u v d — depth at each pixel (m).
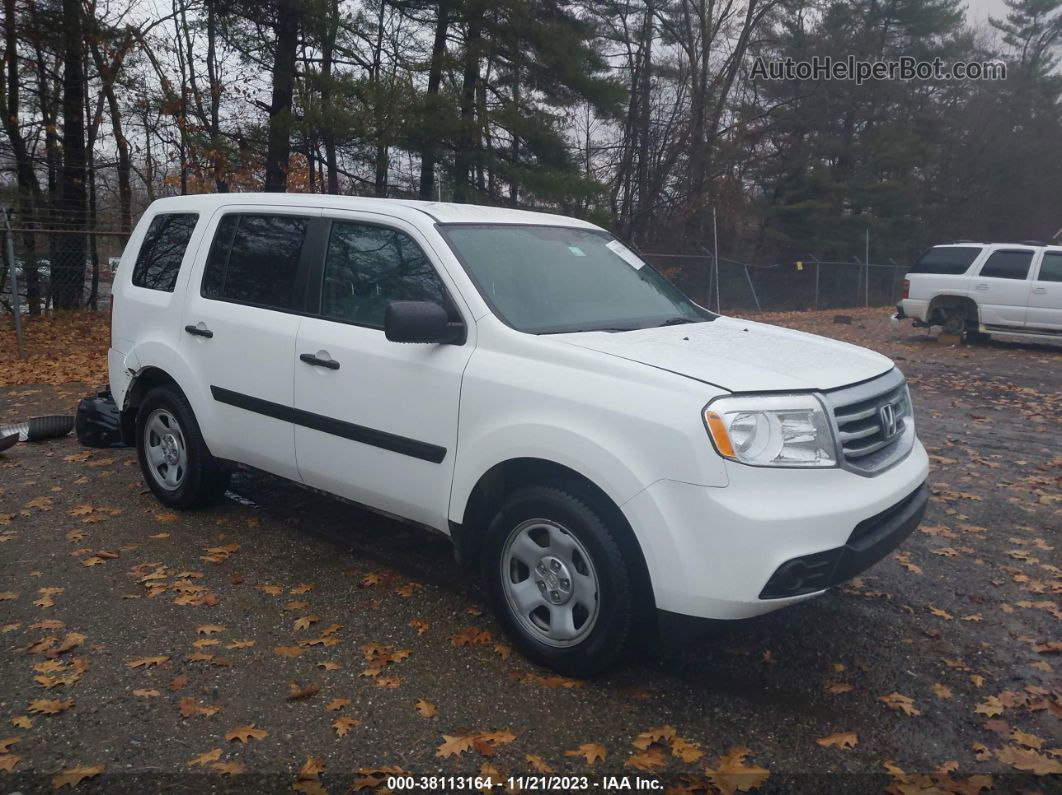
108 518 5.43
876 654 3.93
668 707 3.44
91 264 17.59
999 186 42.69
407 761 3.07
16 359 11.91
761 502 3.20
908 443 3.97
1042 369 13.00
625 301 4.53
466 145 18.36
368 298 4.36
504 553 3.75
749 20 30.91
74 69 19.11
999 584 4.74
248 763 3.04
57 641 3.85
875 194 35.22
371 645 3.87
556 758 3.10
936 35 37.28
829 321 21.92
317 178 21.58
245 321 4.80
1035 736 3.32
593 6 29.25
